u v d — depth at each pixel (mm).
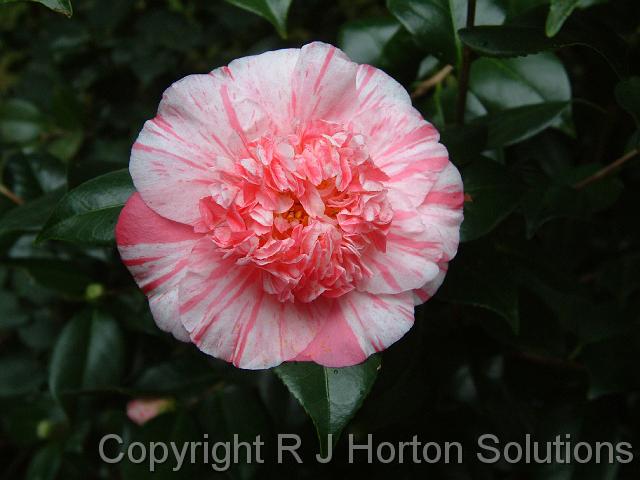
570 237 411
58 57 510
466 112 366
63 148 499
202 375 377
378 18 356
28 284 457
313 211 245
